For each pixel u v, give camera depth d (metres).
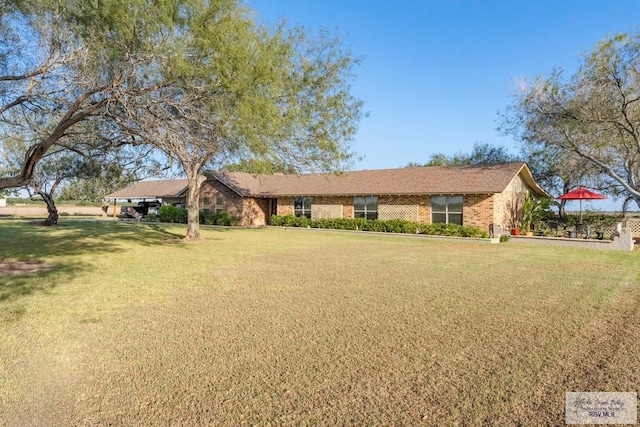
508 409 3.41
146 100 7.79
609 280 8.95
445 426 3.16
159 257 12.37
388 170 26.83
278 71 9.32
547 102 19.55
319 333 5.28
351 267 10.63
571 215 26.09
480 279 8.98
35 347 4.77
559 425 3.18
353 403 3.50
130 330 5.39
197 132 9.20
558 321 5.84
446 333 5.30
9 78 7.82
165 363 4.33
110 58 7.29
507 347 4.81
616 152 20.77
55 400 3.55
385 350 4.70
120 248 14.48
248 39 7.92
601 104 17.83
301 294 7.48
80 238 17.88
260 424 3.19
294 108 13.73
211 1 7.36
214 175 29.95
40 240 16.78
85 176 24.06
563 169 24.11
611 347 4.82
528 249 15.39
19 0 7.07
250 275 9.41
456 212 21.05
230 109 8.03
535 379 3.97
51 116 10.01
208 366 4.25
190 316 6.04
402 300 7.03
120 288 7.91
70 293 7.42
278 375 4.04
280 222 27.42
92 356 4.52
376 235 21.42
